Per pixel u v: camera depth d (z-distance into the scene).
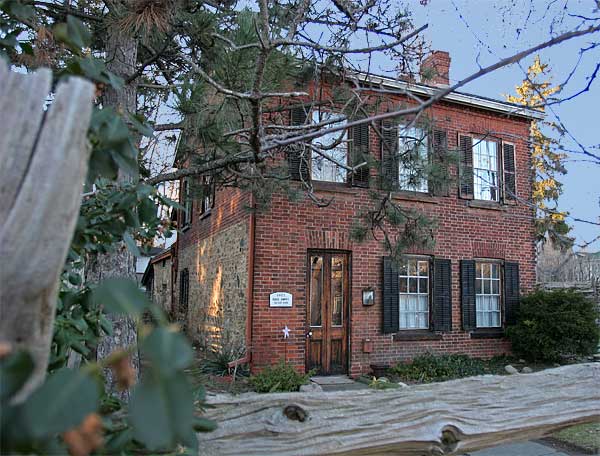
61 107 0.90
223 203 10.34
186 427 0.69
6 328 0.84
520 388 1.88
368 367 9.09
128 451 1.22
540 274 12.69
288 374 7.38
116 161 1.20
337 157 8.15
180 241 15.17
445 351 9.88
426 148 6.82
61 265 0.89
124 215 1.73
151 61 4.80
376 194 6.79
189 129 5.00
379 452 1.60
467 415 1.74
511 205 10.73
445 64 10.13
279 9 5.05
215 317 10.39
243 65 4.59
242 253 8.89
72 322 1.64
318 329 8.93
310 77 5.51
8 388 0.66
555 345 9.50
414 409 1.68
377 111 6.04
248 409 1.56
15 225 0.84
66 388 0.68
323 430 1.56
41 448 0.71
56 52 3.49
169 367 0.70
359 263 9.20
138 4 3.83
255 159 3.57
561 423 1.86
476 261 10.60
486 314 10.57
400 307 9.74
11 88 0.93
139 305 0.80
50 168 0.86
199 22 4.75
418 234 6.84
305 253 8.78
